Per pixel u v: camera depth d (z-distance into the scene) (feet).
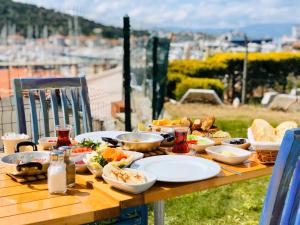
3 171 6.47
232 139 7.91
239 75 39.37
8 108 14.71
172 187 5.60
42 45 101.30
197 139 7.85
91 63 56.70
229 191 14.58
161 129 8.64
